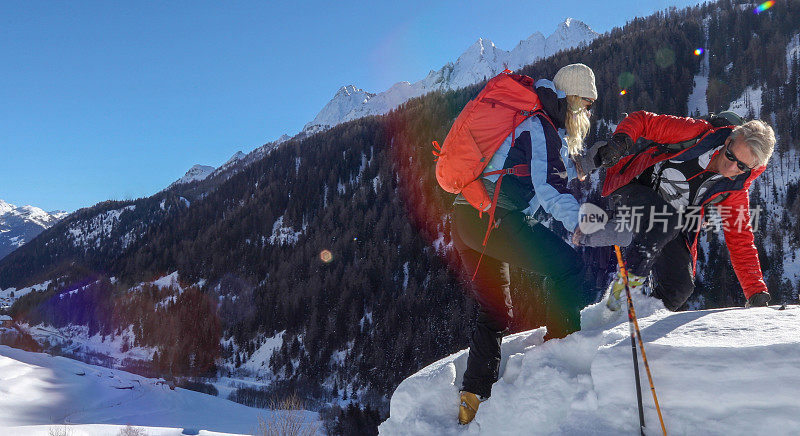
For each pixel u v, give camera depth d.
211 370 91.69
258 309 106.06
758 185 91.12
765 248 74.00
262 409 65.62
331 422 46.88
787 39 131.25
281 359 90.69
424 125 145.12
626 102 118.38
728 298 59.69
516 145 2.13
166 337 106.94
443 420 2.36
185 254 137.25
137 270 137.75
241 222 138.88
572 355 2.11
